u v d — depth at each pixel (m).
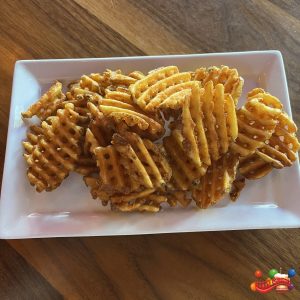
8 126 0.29
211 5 0.32
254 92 0.27
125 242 0.26
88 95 0.27
